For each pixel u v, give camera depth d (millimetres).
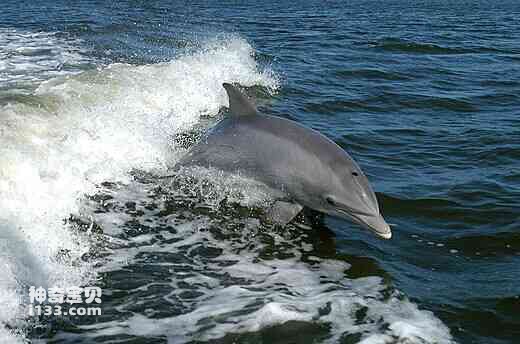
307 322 4422
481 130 10398
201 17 33031
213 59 14570
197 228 5988
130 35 20578
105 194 6488
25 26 21703
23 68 12758
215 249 5602
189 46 18469
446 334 4383
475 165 8445
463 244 5949
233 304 4629
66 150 6832
